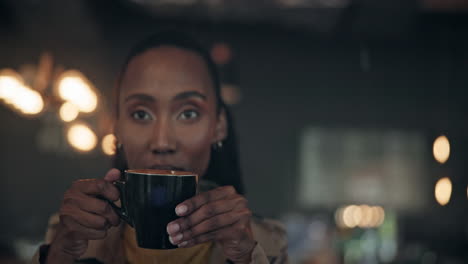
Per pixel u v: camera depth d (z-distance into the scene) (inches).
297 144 297.3
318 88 298.4
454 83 291.7
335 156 296.0
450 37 286.7
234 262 21.8
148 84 22.5
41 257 21.3
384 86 296.5
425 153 292.8
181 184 19.3
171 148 22.4
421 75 295.3
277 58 297.0
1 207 274.8
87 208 19.8
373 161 294.7
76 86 83.2
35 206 277.3
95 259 23.8
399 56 295.6
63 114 83.7
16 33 270.2
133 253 24.1
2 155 277.3
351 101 297.3
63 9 236.4
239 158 28.5
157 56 23.0
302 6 256.4
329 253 97.7
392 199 290.8
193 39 24.9
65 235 20.4
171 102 22.6
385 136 296.2
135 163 23.0
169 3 269.1
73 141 90.4
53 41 272.5
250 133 296.7
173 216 19.3
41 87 81.4
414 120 295.4
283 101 298.0
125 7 281.0
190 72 23.0
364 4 232.7
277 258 26.4
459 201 285.6
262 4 260.2
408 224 286.5
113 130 25.7
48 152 277.4
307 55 298.2
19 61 273.3
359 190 292.8
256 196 294.4
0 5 252.7
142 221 19.2
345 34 287.4
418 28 284.4
